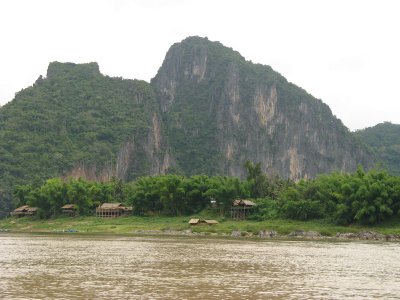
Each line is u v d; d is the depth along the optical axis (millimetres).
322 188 121562
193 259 52438
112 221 139750
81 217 151500
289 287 34312
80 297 29234
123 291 31484
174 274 39969
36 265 45094
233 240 89125
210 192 135250
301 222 116625
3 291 30875
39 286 33000
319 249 69750
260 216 127438
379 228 104438
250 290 32688
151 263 48031
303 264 49375
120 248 66500
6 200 195500
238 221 126688
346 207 108125
